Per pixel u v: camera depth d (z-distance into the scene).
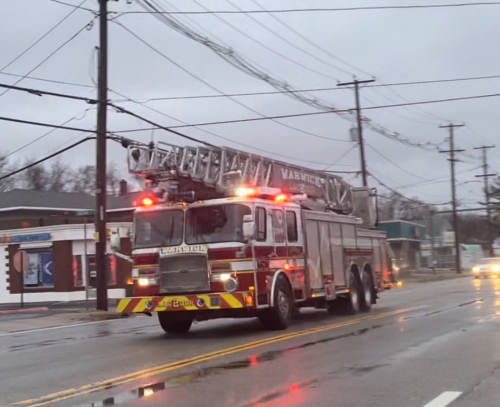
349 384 7.55
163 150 13.17
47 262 33.22
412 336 11.70
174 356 10.00
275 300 12.89
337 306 17.03
